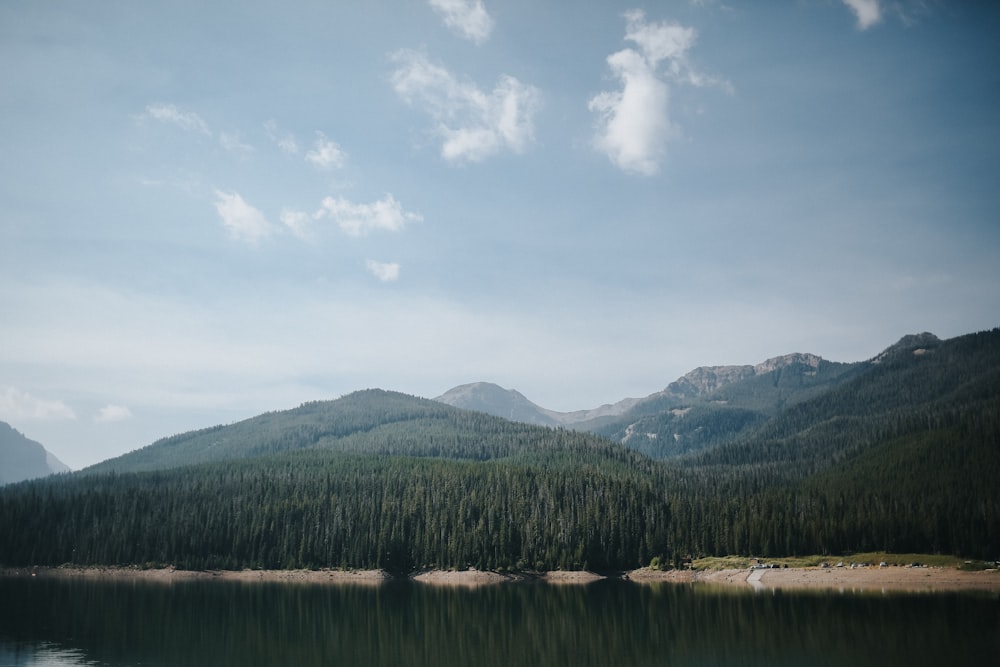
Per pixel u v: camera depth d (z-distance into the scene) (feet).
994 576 472.03
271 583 565.53
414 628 322.14
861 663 221.05
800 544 587.27
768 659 233.14
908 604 358.23
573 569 594.24
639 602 406.41
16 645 268.82
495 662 245.24
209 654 257.55
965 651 234.58
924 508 591.78
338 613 372.79
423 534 627.46
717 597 419.33
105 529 654.94
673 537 611.88
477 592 492.13
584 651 260.83
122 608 379.35
